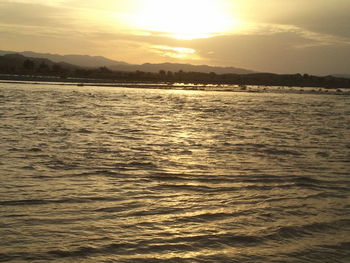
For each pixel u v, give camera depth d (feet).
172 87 395.55
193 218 34.83
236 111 152.97
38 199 38.65
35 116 112.57
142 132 88.12
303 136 89.20
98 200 39.04
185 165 55.88
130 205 37.86
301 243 30.17
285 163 59.21
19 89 249.34
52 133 82.02
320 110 171.53
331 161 61.57
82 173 49.49
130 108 152.05
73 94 223.51
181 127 99.55
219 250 28.71
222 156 63.31
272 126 106.83
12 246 28.22
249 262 26.99
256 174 51.52
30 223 32.53
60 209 36.11
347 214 36.65
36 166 52.60
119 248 28.55
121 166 53.88
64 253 27.45
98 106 154.61
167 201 39.40
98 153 62.54
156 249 28.60
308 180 48.93
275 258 27.63
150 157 60.70
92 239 29.86
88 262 26.27
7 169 50.65
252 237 31.04
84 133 83.51
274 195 42.34
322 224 33.96
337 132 98.17
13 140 72.28
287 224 33.81
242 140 80.43
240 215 35.86
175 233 31.48
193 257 27.53
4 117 107.86
